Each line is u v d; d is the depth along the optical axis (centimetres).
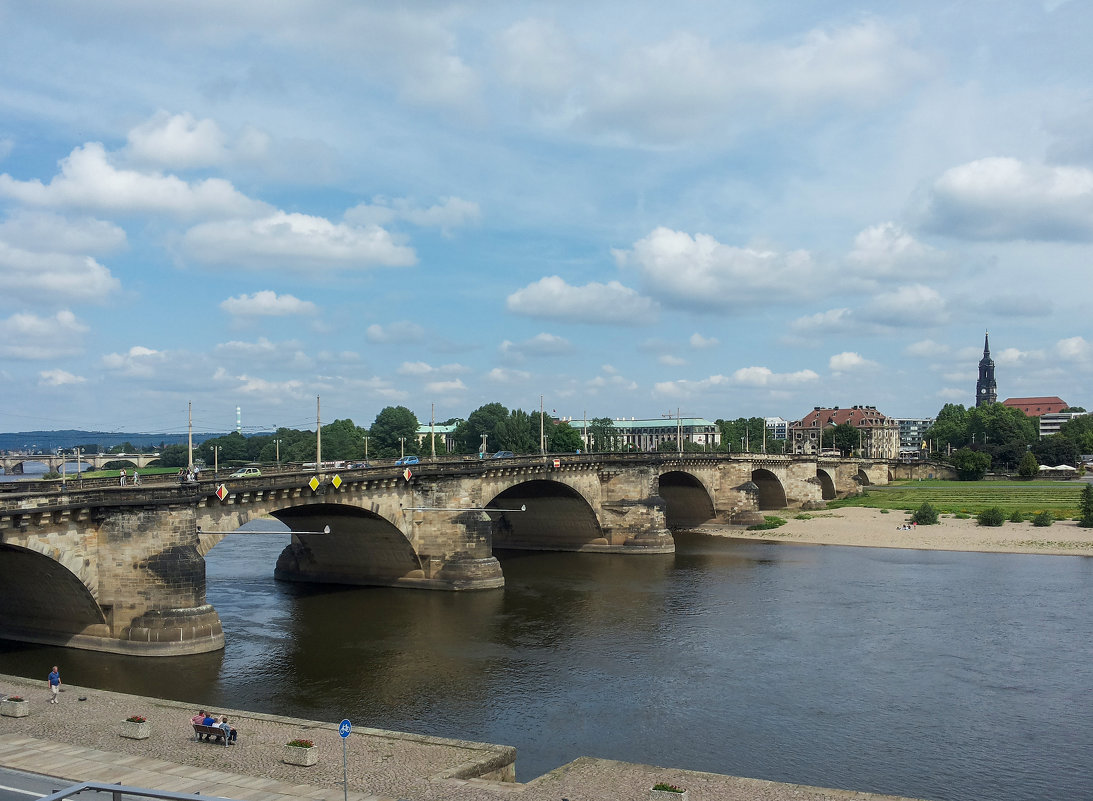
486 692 5912
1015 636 7494
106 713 4525
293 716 5328
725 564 11875
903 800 3456
